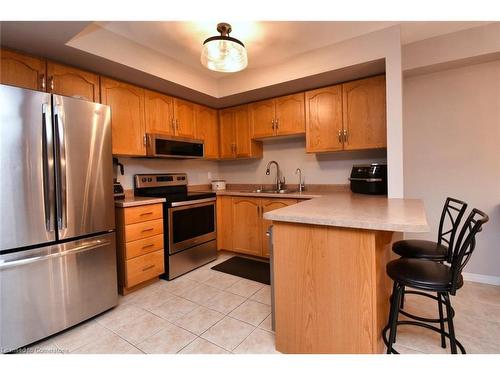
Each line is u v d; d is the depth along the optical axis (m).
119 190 2.67
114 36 2.15
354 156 3.12
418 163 2.76
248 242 3.28
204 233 3.18
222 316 2.02
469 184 2.56
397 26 2.09
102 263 2.04
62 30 1.70
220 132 3.76
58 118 1.75
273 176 3.72
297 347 1.53
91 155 1.96
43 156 1.69
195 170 3.83
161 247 2.65
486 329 1.78
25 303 1.63
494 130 2.44
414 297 2.28
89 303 1.95
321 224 1.35
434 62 2.41
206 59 2.01
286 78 2.71
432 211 2.72
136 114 2.69
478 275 2.56
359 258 1.33
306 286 1.49
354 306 1.35
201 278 2.77
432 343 1.65
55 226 1.76
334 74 2.52
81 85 2.25
